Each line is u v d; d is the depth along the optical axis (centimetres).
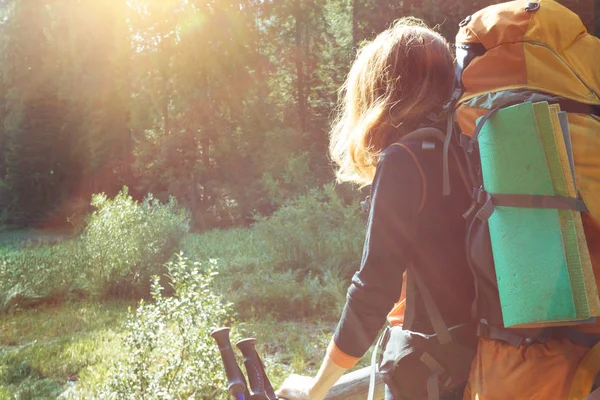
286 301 893
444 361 114
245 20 2777
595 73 117
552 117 104
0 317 932
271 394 118
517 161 106
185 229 1305
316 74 2961
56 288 1057
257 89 2780
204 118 2744
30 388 600
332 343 119
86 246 1145
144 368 482
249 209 2594
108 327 858
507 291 104
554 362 104
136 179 3444
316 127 2797
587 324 108
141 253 1099
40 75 3712
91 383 600
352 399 250
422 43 129
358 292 115
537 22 115
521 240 103
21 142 3706
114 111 3422
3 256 1275
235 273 1095
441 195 115
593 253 109
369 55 134
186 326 499
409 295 120
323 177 2189
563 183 103
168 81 2803
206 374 480
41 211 3738
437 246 116
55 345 752
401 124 127
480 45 121
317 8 2906
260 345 700
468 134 116
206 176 2767
